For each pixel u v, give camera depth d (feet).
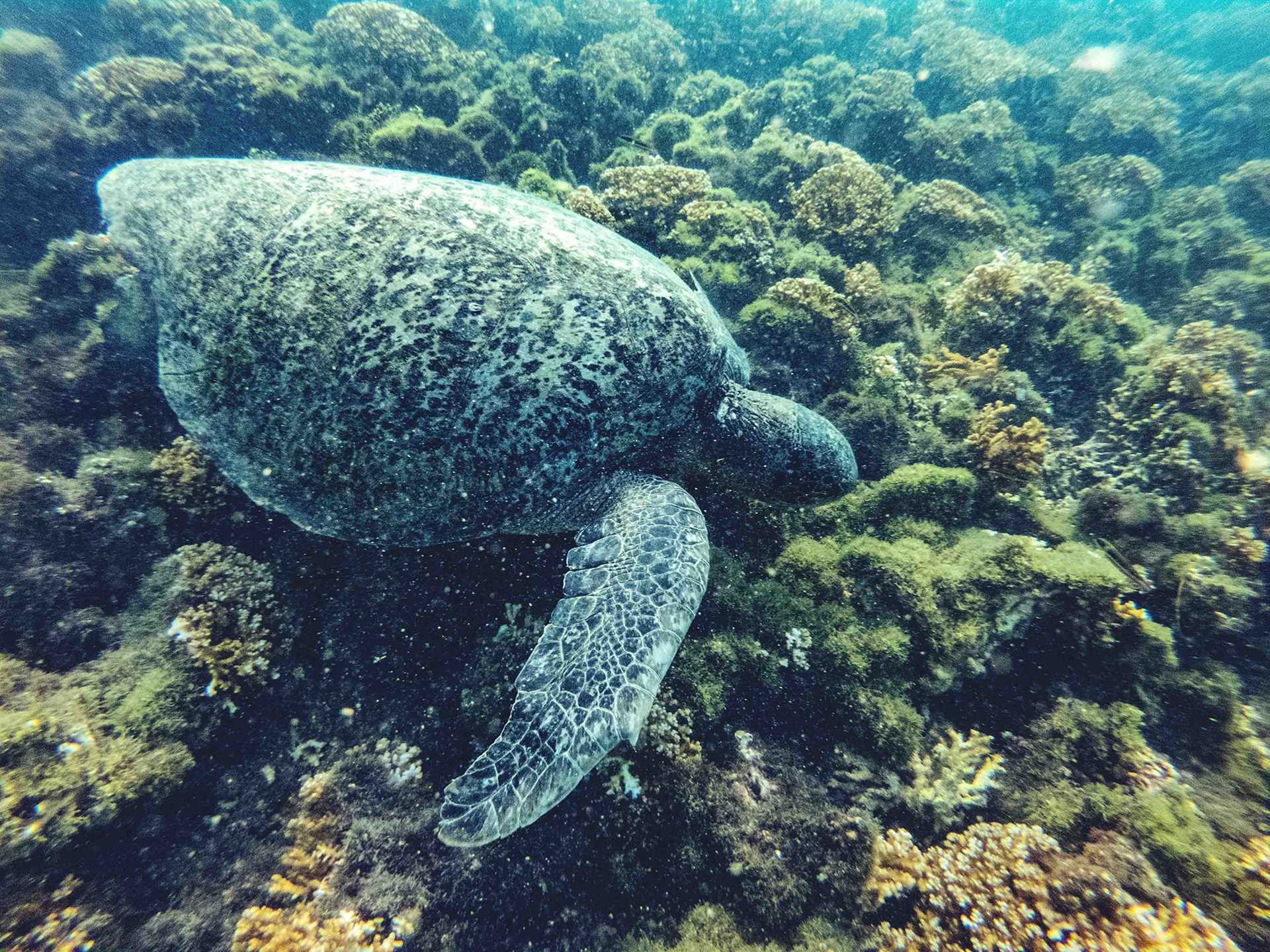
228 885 2.55
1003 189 6.51
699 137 5.49
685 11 9.00
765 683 2.88
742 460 3.02
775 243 4.44
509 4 8.64
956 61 8.62
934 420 3.73
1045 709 2.88
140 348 3.33
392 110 5.43
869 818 2.68
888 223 4.60
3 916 2.31
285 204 2.66
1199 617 3.09
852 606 3.01
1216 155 9.24
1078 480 3.73
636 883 2.59
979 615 2.92
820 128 6.59
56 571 2.90
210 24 6.95
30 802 2.38
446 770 2.72
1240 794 2.67
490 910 2.53
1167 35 16.33
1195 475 3.46
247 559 3.07
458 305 2.44
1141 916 2.34
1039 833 2.58
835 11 9.89
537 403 2.47
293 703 2.88
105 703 2.67
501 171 4.84
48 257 3.75
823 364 3.81
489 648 2.88
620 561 2.52
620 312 2.62
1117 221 6.46
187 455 3.23
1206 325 4.35
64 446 3.26
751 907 2.56
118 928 2.41
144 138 4.84
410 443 2.46
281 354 2.51
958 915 2.48
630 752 2.71
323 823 2.64
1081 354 3.94
